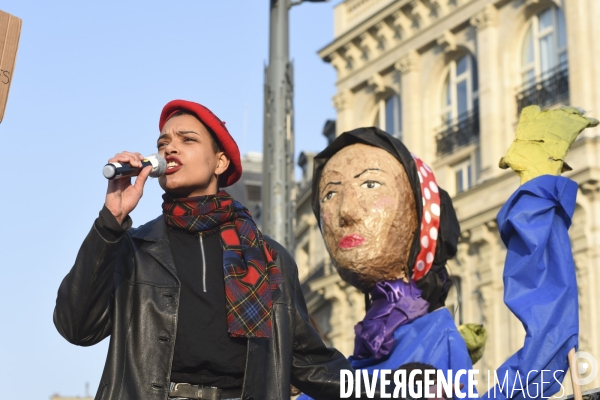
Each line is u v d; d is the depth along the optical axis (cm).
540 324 672
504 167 738
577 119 746
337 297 2692
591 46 2244
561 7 2316
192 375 474
